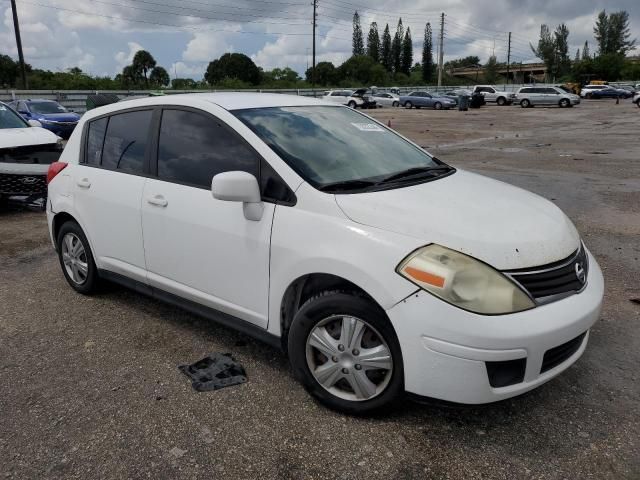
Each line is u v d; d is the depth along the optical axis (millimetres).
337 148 3607
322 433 2930
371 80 98562
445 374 2654
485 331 2572
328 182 3195
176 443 2867
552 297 2773
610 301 4637
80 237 4656
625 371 3525
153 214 3859
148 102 4125
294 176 3188
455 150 16094
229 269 3449
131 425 3016
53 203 4824
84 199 4461
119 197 4125
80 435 2938
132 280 4250
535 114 35438
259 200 3227
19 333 4156
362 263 2795
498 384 2693
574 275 2918
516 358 2629
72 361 3723
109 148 4371
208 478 2623
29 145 8297
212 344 3941
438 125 26844
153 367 3627
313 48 68250
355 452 2783
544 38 114250
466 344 2592
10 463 2729
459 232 2768
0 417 3102
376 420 3029
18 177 7969
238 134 3467
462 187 3439
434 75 120875
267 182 3275
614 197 8797
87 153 4586
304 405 3178
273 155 3289
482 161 13484
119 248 4242
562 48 112875
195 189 3633
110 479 2621
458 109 41906
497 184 3740
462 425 2986
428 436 2898
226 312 3578
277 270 3168
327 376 3051
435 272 2645
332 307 2941
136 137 4141
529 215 3113
